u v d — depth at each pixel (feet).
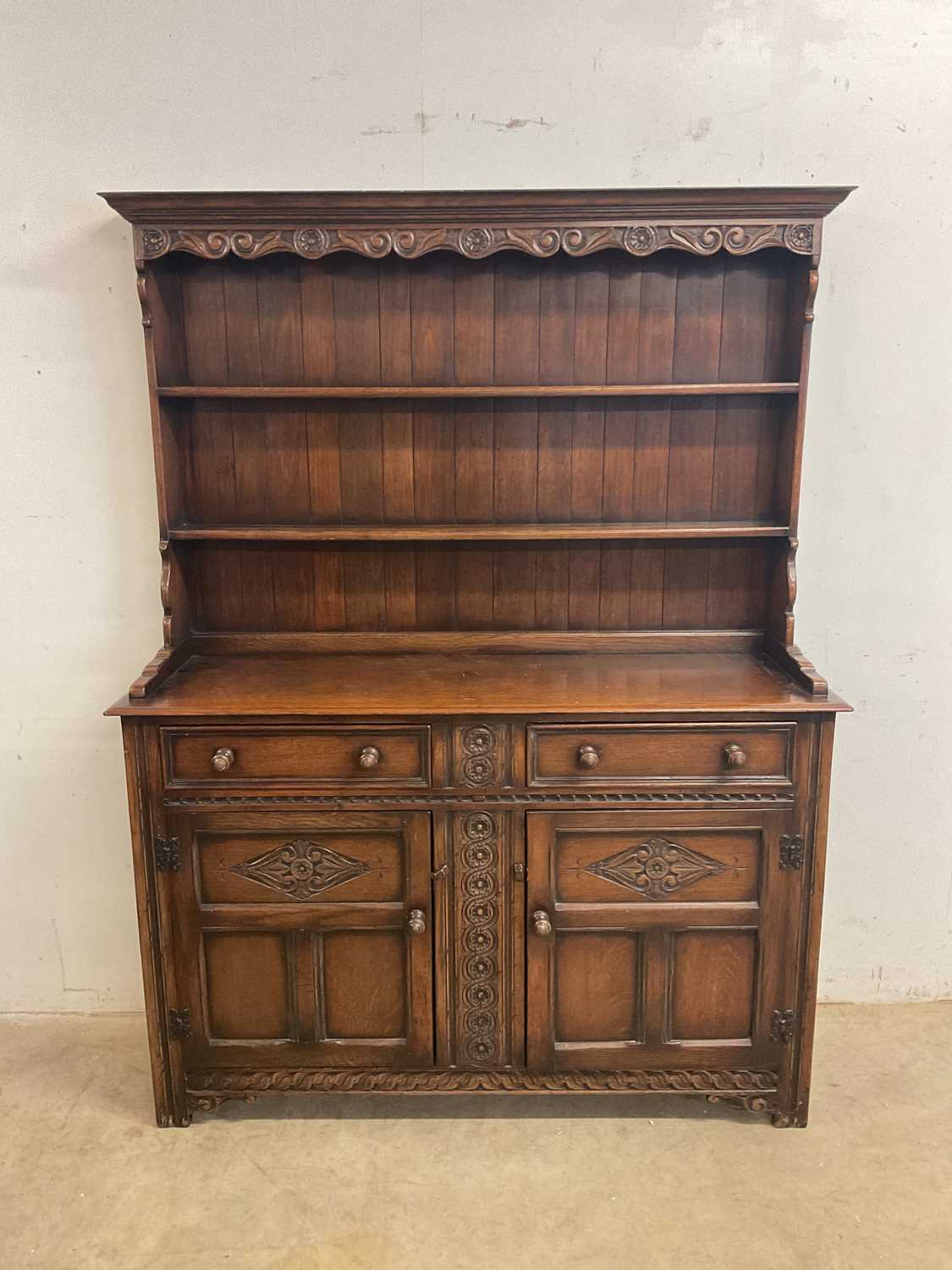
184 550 8.04
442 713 6.90
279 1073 7.50
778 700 7.02
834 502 8.30
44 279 7.87
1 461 8.16
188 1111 7.55
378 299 7.72
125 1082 8.14
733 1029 7.45
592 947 7.30
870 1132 7.50
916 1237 6.49
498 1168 7.15
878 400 8.11
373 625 8.35
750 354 7.82
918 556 8.40
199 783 7.07
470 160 7.77
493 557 8.23
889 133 7.72
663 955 7.32
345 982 7.38
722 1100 7.54
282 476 8.04
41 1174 7.10
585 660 8.17
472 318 7.77
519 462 8.04
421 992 7.35
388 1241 6.48
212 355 7.80
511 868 7.18
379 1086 7.51
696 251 7.02
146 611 8.45
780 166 7.79
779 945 7.30
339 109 7.68
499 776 7.06
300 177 7.79
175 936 7.29
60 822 8.79
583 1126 7.62
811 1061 7.53
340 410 7.92
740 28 7.59
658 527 7.80
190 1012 7.39
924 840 8.89
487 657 8.27
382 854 7.18
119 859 8.86
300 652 8.33
